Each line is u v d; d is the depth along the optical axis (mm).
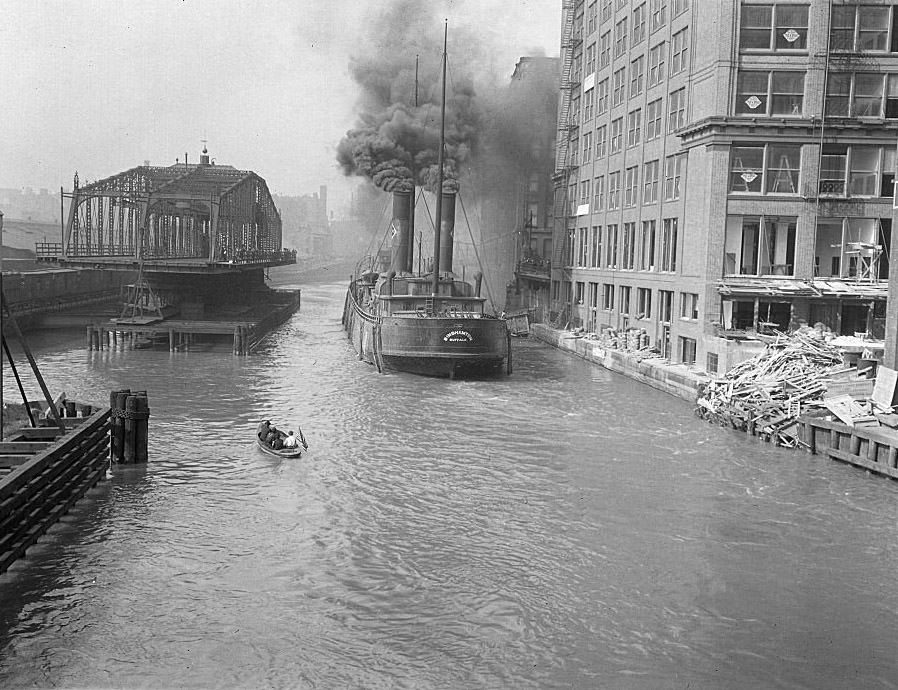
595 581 19062
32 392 38938
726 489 25688
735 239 41844
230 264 66312
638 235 52875
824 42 40594
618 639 16500
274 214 105688
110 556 19859
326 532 21750
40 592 17922
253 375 46250
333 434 32312
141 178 72875
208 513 22953
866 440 27188
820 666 15609
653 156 50719
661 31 49500
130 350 56281
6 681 14539
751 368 35750
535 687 14797
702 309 42281
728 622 17219
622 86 57031
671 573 19500
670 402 39781
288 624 16812
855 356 32938
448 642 16266
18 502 18469
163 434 31672
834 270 42438
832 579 19250
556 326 69312
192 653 15617
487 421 35094
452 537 21594
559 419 35625
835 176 41344
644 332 50875
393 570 19469
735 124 40531
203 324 54781
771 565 20000
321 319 87125
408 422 34688
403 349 45844
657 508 23969
